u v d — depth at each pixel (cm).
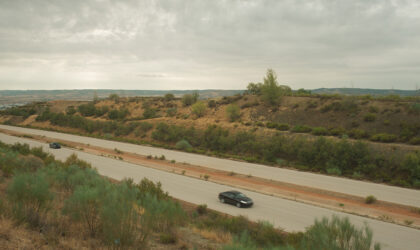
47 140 5950
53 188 1557
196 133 5591
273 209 1955
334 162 3372
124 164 3634
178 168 3466
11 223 727
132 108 9325
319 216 1812
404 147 3309
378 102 5084
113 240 710
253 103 6706
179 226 1234
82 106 9906
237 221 1422
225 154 4534
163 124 6078
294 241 1139
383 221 1748
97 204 934
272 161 3950
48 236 712
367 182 2819
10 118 10256
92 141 5956
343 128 4509
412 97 5372
